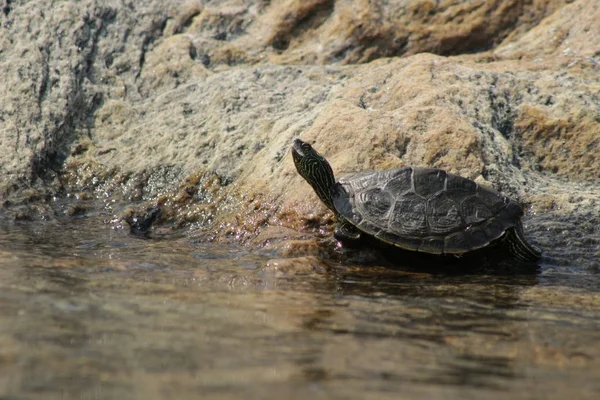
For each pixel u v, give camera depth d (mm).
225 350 8469
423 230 14602
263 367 7914
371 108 20516
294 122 20297
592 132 19391
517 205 15336
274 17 26781
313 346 8852
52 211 19031
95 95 22906
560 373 8250
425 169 15445
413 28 26562
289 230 16891
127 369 7621
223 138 20734
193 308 10477
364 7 26500
